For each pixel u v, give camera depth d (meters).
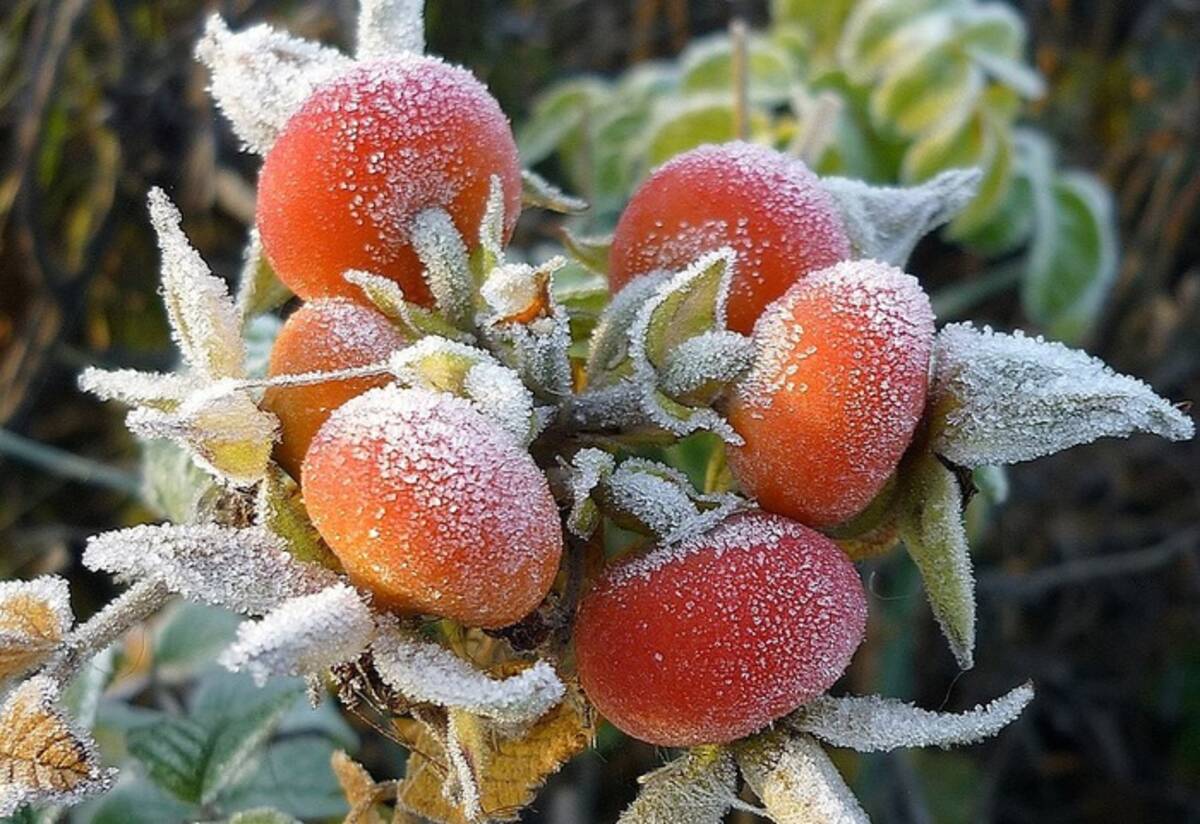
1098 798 0.42
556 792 0.32
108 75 0.36
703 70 0.36
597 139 0.38
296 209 0.17
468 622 0.15
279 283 0.18
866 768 0.33
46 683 0.15
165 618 0.25
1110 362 0.45
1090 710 0.42
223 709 0.23
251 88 0.18
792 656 0.16
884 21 0.35
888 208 0.19
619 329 0.17
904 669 0.32
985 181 0.34
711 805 0.16
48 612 0.16
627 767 0.33
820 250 0.18
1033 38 0.49
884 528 0.17
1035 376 0.17
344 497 0.15
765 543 0.16
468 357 0.16
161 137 0.36
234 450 0.16
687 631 0.16
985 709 0.16
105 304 0.37
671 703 0.16
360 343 0.16
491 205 0.17
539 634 0.16
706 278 0.16
